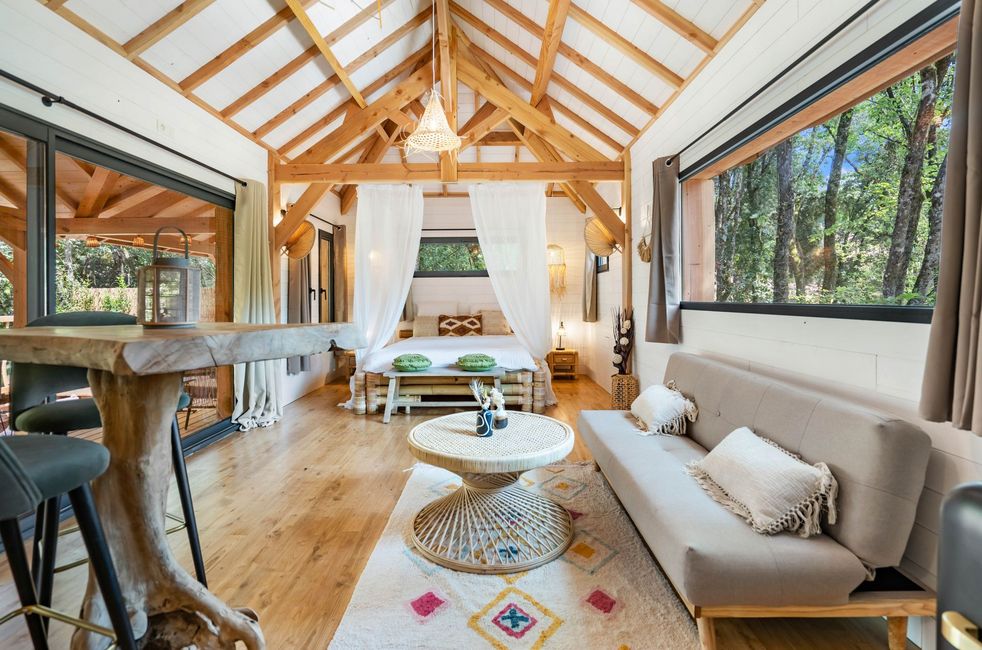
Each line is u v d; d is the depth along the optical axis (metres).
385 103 4.52
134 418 1.26
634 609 1.71
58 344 0.98
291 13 3.21
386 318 4.75
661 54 3.26
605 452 2.43
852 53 1.80
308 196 4.51
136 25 2.71
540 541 2.10
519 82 4.75
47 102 2.33
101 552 0.96
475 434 2.43
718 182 3.31
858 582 1.39
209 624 1.35
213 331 1.16
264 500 2.65
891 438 1.41
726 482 1.78
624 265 4.52
